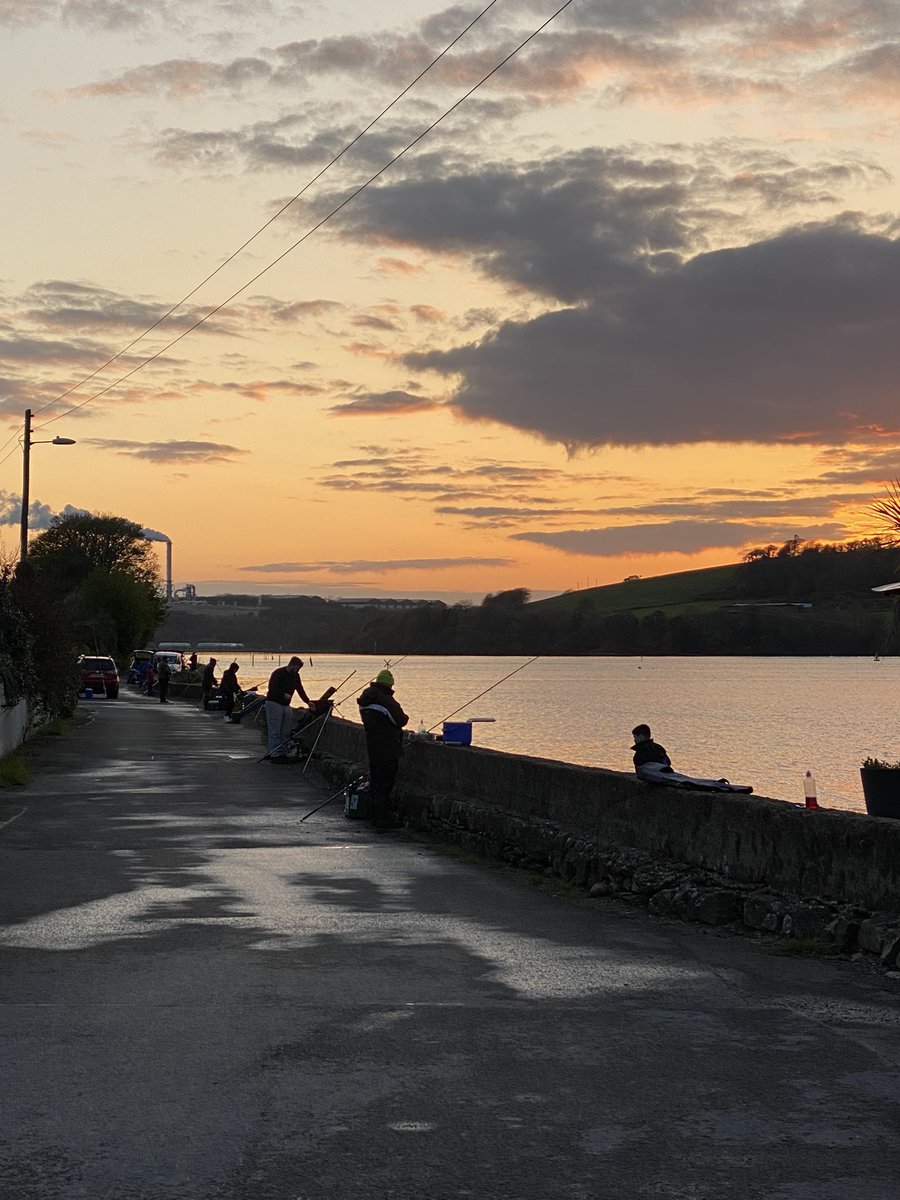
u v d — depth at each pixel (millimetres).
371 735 15641
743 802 9852
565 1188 4410
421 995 7133
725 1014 6746
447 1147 4777
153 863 12430
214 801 18266
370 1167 4582
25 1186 4391
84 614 88875
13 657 28281
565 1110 5191
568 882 11570
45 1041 6141
